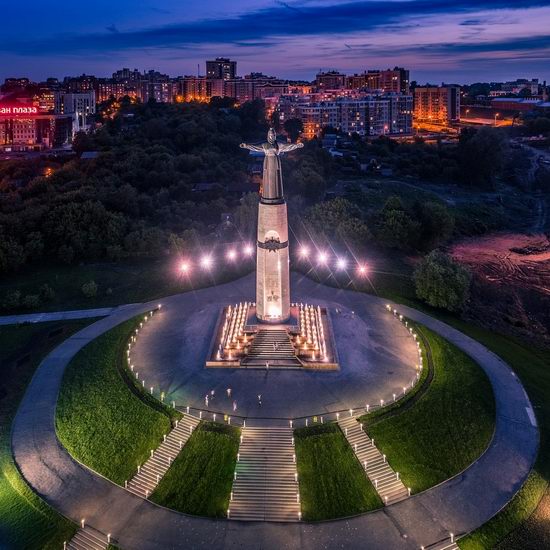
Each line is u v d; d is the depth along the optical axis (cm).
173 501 4900
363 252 11594
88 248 11019
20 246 10319
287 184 15188
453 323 8394
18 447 5519
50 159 19050
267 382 6353
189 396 6112
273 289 7156
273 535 4559
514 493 4944
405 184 18650
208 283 9675
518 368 7044
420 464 5278
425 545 4441
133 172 15225
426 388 6312
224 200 14112
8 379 6781
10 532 4600
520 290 10962
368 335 7581
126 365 6825
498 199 18200
